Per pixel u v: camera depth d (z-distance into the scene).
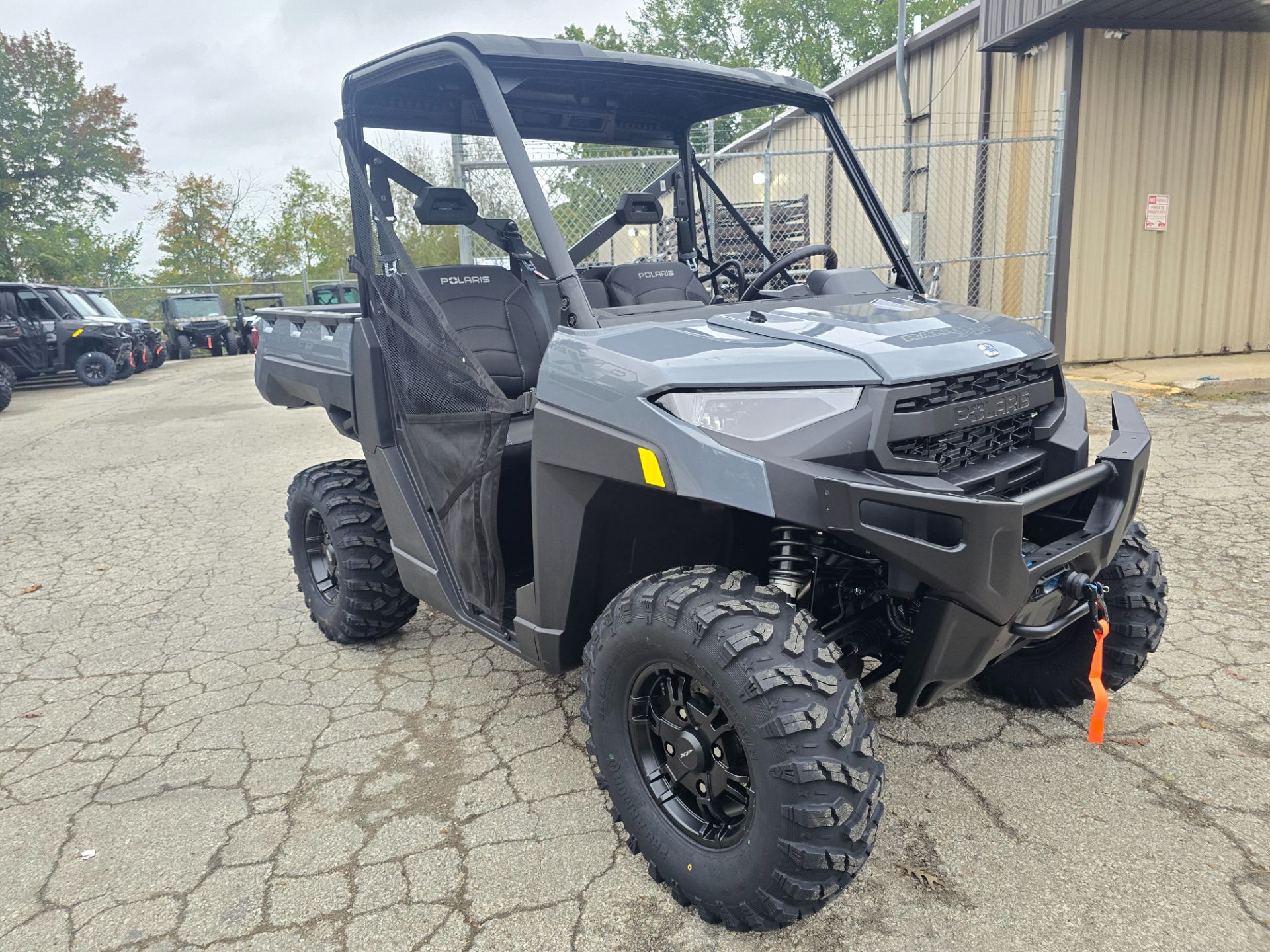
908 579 1.77
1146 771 2.41
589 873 2.13
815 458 1.75
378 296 2.89
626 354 1.97
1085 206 9.42
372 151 3.01
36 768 2.74
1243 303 10.21
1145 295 9.89
